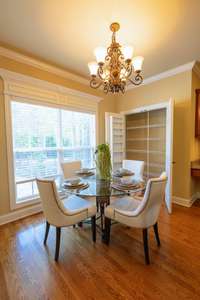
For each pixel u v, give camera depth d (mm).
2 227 2365
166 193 2904
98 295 1304
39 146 2900
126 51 1717
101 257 1733
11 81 2480
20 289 1361
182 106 3037
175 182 3195
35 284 1407
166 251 1815
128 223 1732
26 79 2615
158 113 3699
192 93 2961
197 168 2953
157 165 3775
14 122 2572
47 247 1901
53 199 1634
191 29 1959
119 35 2059
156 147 3781
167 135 2906
